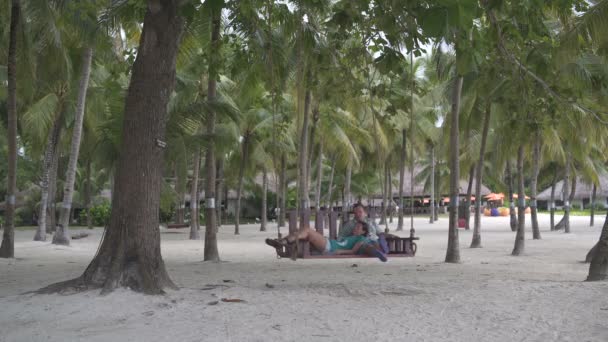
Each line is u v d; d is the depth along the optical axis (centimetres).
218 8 521
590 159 3156
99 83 2370
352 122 2898
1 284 879
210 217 1401
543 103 962
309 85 995
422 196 6756
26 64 1639
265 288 806
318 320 568
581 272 1088
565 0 741
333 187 5962
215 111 1473
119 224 738
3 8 1550
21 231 3403
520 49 873
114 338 495
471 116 2008
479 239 1912
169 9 772
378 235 958
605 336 480
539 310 591
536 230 2327
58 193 4572
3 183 4103
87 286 709
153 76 763
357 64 919
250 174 4019
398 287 785
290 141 3316
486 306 622
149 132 755
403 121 3009
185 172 1847
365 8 719
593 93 1445
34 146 2598
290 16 955
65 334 511
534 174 2309
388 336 501
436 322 555
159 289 716
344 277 990
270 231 3353
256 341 485
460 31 612
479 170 1922
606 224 859
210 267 1220
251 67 1179
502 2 616
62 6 1397
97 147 1792
